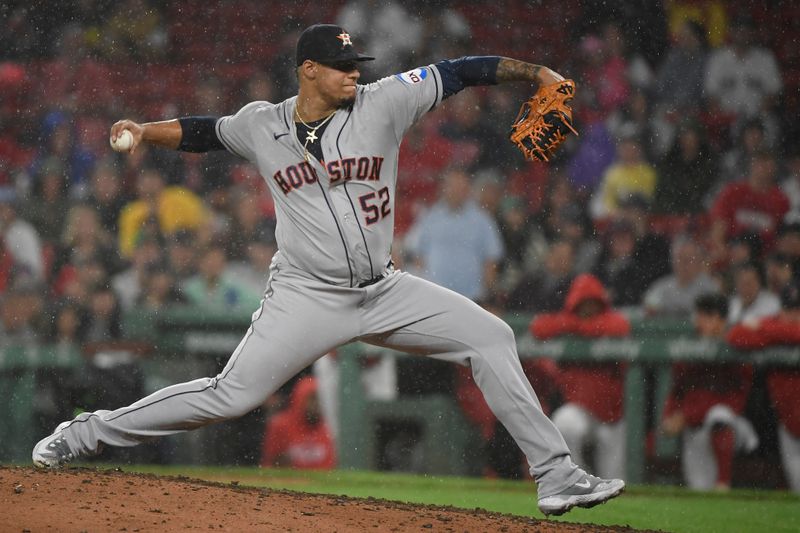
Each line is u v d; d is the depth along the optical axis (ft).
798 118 149.38
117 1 159.33
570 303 91.30
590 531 48.83
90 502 44.42
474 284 114.21
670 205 132.36
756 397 90.48
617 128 141.69
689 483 90.17
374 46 157.89
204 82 158.61
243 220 121.39
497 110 143.84
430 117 142.20
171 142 49.78
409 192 137.18
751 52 151.02
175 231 117.60
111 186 126.41
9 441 90.68
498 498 79.46
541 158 50.08
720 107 148.66
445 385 94.27
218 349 95.96
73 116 149.59
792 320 91.15
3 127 146.82
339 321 49.42
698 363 90.22
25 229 119.75
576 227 121.29
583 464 90.68
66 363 91.61
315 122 48.47
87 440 50.96
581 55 158.30
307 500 49.11
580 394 90.53
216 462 93.20
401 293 50.08
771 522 73.36
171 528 41.78
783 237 98.94
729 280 106.52
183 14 161.17
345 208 48.39
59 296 107.96
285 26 162.30
